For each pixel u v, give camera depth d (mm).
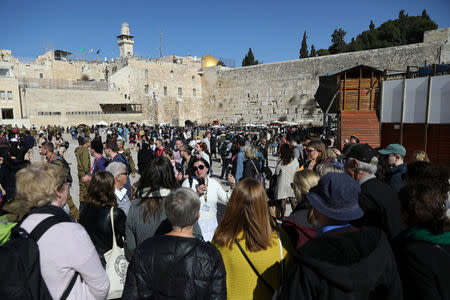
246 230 2178
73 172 13602
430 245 1726
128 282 1950
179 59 69750
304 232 2277
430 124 11766
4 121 37531
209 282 1913
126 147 26391
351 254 1562
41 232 1905
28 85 44531
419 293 1667
